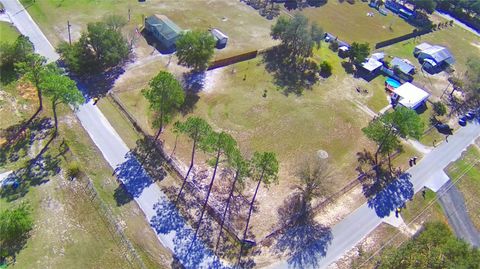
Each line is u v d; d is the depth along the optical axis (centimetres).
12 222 5875
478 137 9744
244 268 6219
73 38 10262
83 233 6238
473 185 8388
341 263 6506
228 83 9856
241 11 12988
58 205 6569
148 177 7312
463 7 15625
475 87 10781
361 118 9544
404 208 7606
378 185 7962
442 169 8619
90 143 7731
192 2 12950
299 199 7369
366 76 11056
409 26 14225
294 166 8038
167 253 6222
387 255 6241
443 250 5909
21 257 5800
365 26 13738
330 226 7044
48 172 7062
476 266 5606
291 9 13875
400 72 11256
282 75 10469
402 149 8900
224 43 11150
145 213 6712
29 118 8006
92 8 11638
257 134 8638
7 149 7350
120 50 9550
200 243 6444
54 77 7412
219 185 7394
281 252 6519
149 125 8350
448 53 12375
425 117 9988
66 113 8262
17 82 8769
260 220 6931
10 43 9619
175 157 7781
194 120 7194
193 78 9781
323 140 8781
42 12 11031
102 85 9094
